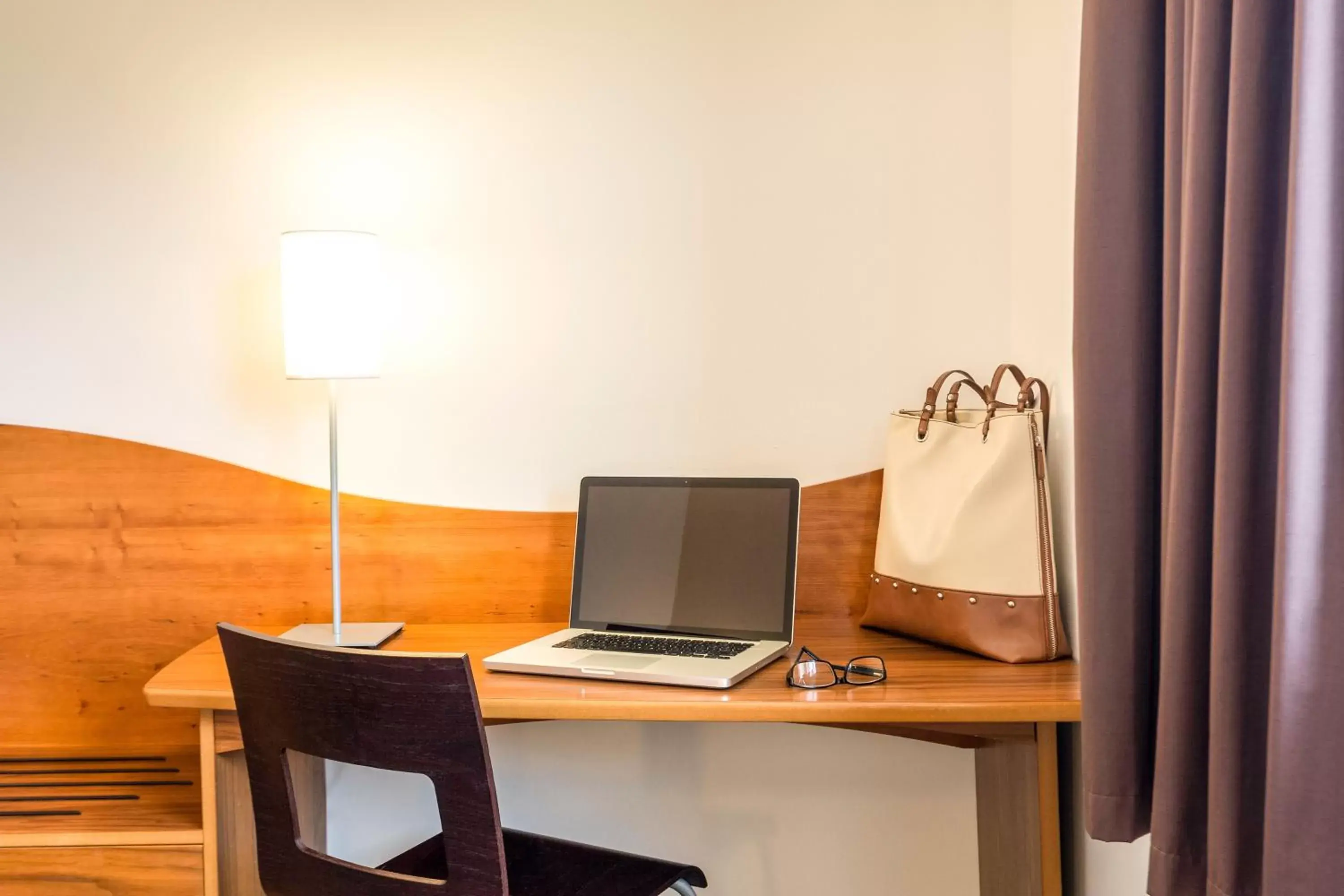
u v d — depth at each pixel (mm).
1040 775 1438
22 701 2014
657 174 1956
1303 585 813
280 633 2006
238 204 1982
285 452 2000
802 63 1928
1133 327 1132
